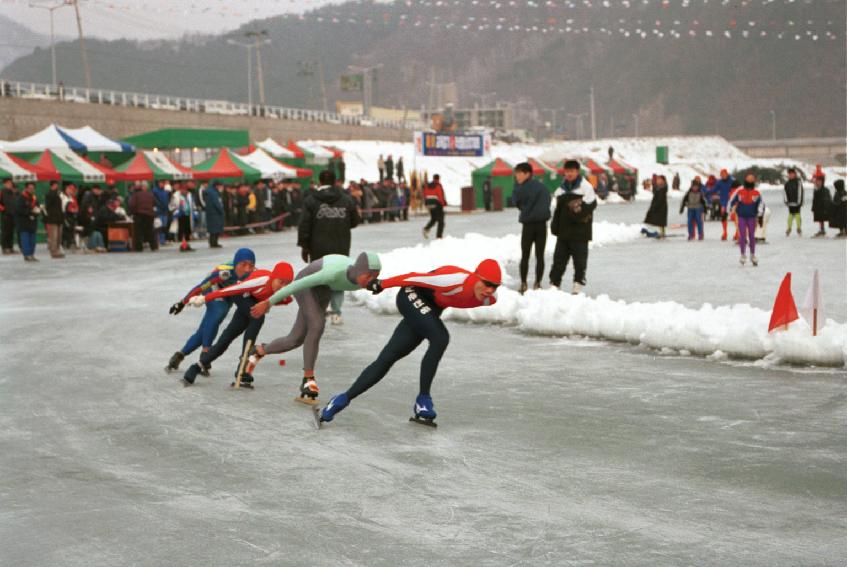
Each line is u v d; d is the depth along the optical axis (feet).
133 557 15.49
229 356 35.35
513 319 41.22
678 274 59.21
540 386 28.94
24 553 15.70
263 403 27.27
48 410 26.73
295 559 15.33
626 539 16.07
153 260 80.53
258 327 29.25
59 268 74.18
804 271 58.80
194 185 116.47
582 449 21.86
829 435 22.62
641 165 435.12
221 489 19.19
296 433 23.77
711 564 14.92
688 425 23.88
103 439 23.43
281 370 32.22
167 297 53.72
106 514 17.65
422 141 195.11
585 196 49.32
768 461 20.58
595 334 37.35
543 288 53.72
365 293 49.01
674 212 164.14
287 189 132.67
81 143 120.26
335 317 42.27
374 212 141.38
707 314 34.86
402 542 16.05
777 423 23.85
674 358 33.01
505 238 80.79
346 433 23.72
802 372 29.96
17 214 80.64
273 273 27.71
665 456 21.15
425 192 99.35
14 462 21.39
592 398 27.14
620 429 23.61
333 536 16.37
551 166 208.23
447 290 23.68
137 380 30.86
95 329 42.16
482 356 34.17
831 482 19.06
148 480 19.88
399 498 18.45
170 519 17.33
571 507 17.80
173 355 32.71
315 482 19.58
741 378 29.37
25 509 18.01
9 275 68.85
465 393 28.14
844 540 15.90
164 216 102.94
